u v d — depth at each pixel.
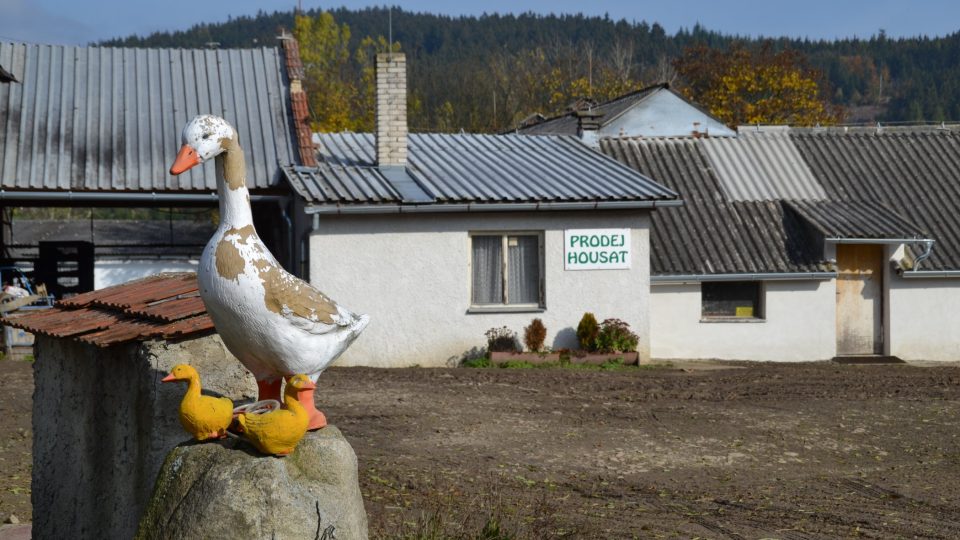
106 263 44.50
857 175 25.00
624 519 8.78
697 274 21.34
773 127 26.62
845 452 12.38
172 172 4.48
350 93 59.31
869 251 22.95
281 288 4.60
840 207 23.58
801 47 136.50
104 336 5.78
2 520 8.45
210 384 5.51
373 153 22.27
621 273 20.55
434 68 68.44
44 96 22.28
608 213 20.44
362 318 4.96
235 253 4.58
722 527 8.66
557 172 21.53
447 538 7.33
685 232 22.36
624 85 57.16
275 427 4.50
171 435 5.40
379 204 18.91
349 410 13.53
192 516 4.49
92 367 6.41
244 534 4.45
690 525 8.68
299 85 23.58
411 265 19.48
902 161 25.70
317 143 22.33
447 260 19.67
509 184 20.42
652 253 21.72
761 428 13.54
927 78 125.50
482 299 20.11
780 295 22.12
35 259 25.98
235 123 22.59
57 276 26.14
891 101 123.50
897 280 22.84
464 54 103.06
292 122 22.88
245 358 4.81
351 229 19.16
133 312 6.11
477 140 23.98
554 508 8.79
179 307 5.90
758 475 11.07
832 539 8.42
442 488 9.52
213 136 4.57
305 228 19.39
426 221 19.53
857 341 22.94
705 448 12.31
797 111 52.34
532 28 113.25
